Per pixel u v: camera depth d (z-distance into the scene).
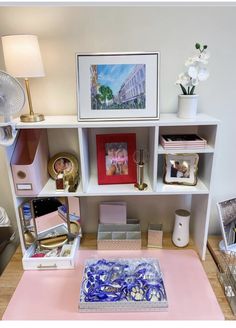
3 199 1.45
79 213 1.35
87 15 1.15
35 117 1.13
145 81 1.12
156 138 1.11
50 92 1.27
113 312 1.00
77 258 1.30
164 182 1.28
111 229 1.44
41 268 1.24
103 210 1.43
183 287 1.12
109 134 1.31
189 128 1.34
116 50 1.20
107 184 1.29
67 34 1.17
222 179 1.45
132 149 1.31
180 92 1.27
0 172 1.39
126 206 1.49
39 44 1.19
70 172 1.32
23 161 1.22
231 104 1.30
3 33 1.17
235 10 1.14
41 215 1.31
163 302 1.00
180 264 1.26
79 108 1.12
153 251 1.35
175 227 1.38
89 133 1.32
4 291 1.12
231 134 1.35
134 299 1.01
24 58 1.03
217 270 1.23
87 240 1.46
